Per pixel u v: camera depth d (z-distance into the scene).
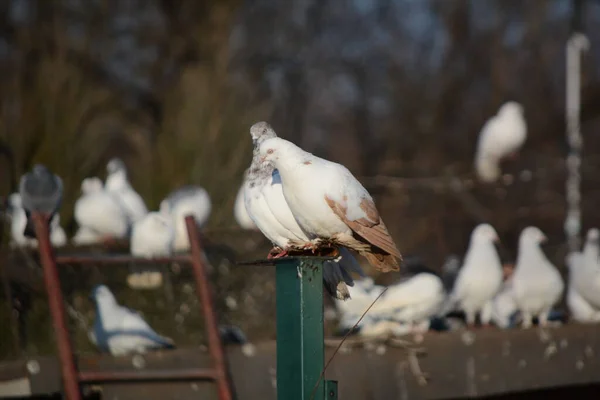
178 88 15.56
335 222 6.03
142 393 8.11
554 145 25.53
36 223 7.96
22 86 16.62
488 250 11.09
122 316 9.31
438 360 9.65
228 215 14.05
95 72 23.20
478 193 23.30
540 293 11.12
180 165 14.56
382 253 6.09
